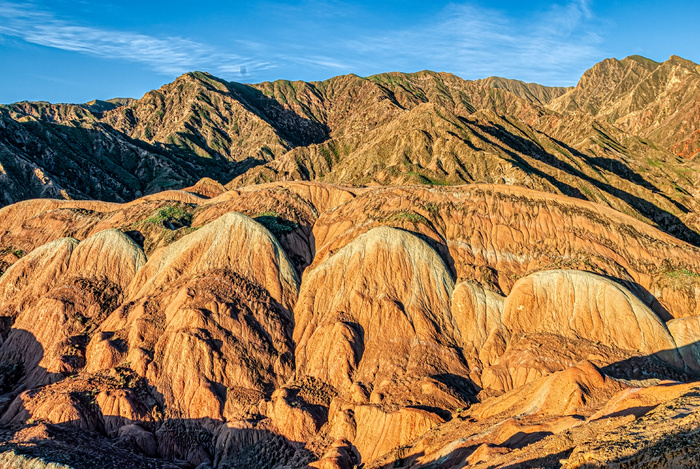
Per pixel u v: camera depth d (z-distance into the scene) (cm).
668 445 3394
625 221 9069
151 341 7156
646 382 5312
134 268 8781
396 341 7112
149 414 6394
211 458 6075
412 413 5772
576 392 5038
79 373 7062
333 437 5984
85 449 5544
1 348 7869
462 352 7162
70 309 7969
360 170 18150
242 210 9862
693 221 15775
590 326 7125
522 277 7925
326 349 7038
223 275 7900
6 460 5141
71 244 9100
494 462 4272
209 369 6731
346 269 7981
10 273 8981
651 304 7906
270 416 6266
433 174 16088
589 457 3653
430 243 8438
